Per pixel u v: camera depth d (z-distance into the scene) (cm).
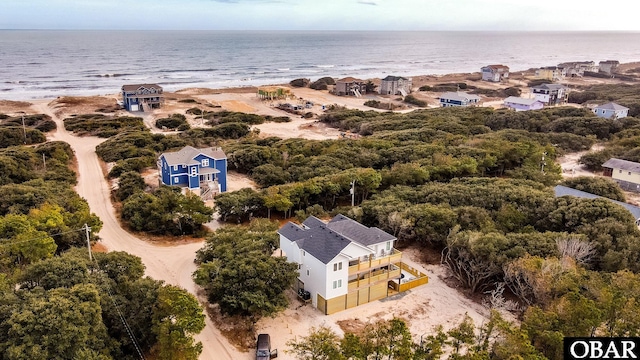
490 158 7550
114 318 3247
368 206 5522
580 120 10856
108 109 14300
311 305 4125
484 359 2720
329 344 2842
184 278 4569
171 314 3177
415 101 17100
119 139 9756
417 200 5869
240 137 11300
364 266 4119
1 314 2842
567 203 5312
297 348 3019
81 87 19388
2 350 2666
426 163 7262
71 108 14138
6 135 9938
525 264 3869
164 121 12431
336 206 6538
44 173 7319
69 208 5603
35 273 3353
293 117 14400
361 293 4147
